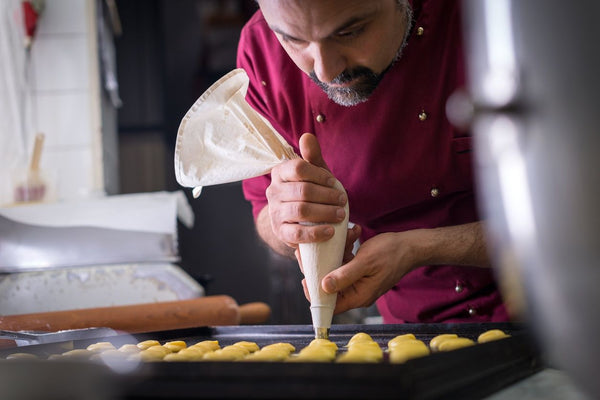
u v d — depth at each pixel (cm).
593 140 43
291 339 114
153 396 55
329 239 99
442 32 125
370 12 92
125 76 491
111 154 346
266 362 54
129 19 492
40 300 188
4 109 273
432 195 134
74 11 301
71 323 133
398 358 70
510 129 47
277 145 107
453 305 144
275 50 142
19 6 285
